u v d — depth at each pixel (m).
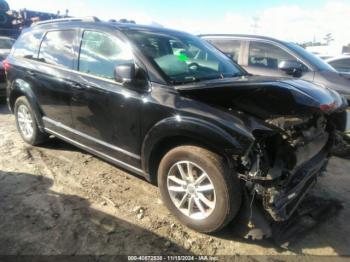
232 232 2.87
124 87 3.21
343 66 8.85
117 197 3.41
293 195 2.65
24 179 3.69
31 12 11.77
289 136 2.55
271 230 2.76
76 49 3.82
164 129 2.84
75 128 3.92
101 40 3.57
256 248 2.73
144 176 3.27
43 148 4.65
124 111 3.19
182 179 2.92
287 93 2.78
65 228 2.85
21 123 4.81
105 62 3.47
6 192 3.39
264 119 2.62
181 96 2.86
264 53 5.95
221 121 2.56
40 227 2.84
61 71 3.91
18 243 2.63
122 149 3.39
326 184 3.91
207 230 2.81
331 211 3.27
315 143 3.03
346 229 3.03
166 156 2.94
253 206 2.67
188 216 2.92
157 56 3.28
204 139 2.60
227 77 3.51
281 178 2.58
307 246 2.77
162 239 2.79
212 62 3.75
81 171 3.97
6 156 4.31
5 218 2.94
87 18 3.94
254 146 2.47
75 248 2.62
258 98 2.74
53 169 3.99
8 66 4.78
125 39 3.35
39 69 4.20
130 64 3.08
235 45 6.27
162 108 2.87
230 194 2.57
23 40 4.75
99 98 3.43
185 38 3.93
